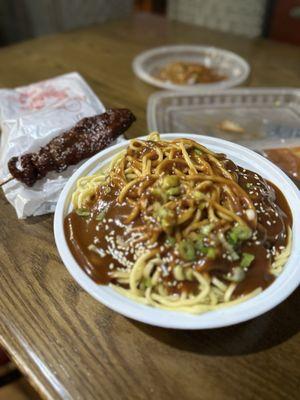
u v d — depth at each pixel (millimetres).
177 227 191
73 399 164
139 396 165
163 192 198
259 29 577
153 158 226
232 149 255
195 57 486
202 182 202
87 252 198
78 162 265
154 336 188
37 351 181
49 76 428
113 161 247
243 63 449
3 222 249
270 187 232
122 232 198
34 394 300
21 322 193
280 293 173
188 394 166
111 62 459
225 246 185
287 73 438
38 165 249
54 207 255
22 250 230
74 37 527
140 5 986
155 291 193
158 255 188
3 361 276
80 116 291
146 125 338
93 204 222
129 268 192
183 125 348
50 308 199
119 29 556
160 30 554
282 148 297
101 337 187
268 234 201
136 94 392
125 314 169
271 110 373
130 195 208
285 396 165
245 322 193
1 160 272
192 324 163
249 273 188
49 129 276
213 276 188
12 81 418
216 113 368
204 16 619
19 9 777
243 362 177
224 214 193
